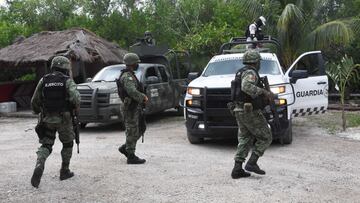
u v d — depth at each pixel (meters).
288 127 8.78
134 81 7.31
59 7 26.58
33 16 26.91
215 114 8.47
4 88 18.53
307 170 7.10
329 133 10.60
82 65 17.41
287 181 6.42
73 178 6.69
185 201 5.54
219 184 6.27
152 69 13.00
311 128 11.39
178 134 10.88
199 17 25.36
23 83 19.33
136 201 5.59
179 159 7.94
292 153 8.39
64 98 6.22
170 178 6.62
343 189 6.06
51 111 6.17
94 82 12.34
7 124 13.82
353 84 18.92
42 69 19.02
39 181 6.00
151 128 12.05
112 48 18.81
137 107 7.43
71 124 6.44
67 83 6.23
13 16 26.97
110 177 6.72
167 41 23.27
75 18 24.38
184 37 22.91
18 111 17.39
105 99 11.41
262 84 6.45
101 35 22.69
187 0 25.58
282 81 8.84
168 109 14.71
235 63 10.09
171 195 5.79
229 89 8.36
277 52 13.07
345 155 8.20
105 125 12.84
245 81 6.20
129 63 7.32
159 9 24.14
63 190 6.11
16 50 17.92
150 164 7.55
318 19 17.83
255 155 6.52
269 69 9.69
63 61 6.35
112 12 23.56
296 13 15.98
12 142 10.24
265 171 6.98
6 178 6.79
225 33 20.17
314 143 9.38
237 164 6.55
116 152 8.66
